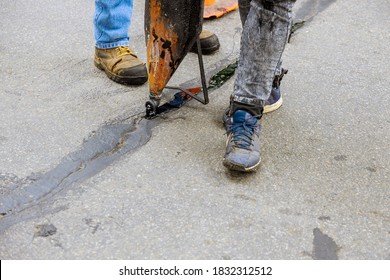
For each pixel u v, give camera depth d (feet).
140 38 15.02
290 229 9.40
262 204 9.86
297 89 13.28
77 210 9.55
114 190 10.00
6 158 10.62
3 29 15.08
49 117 11.82
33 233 9.09
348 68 14.34
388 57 15.02
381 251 9.14
